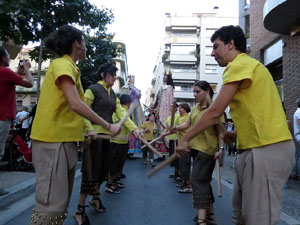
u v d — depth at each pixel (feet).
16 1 18.84
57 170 6.74
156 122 30.60
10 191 14.47
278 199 5.95
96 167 11.28
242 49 6.88
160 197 16.21
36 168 6.86
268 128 5.96
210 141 10.92
